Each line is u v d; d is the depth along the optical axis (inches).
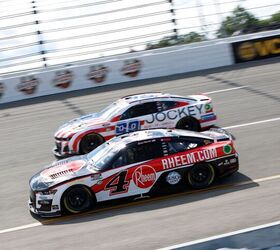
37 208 384.2
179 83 823.1
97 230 343.3
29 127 677.3
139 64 881.5
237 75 828.6
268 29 1008.9
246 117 608.4
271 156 471.2
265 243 278.7
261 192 380.2
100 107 735.7
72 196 382.0
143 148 394.9
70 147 519.5
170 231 323.3
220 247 281.1
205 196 385.7
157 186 393.7
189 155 398.9
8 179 491.2
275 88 722.2
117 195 387.9
